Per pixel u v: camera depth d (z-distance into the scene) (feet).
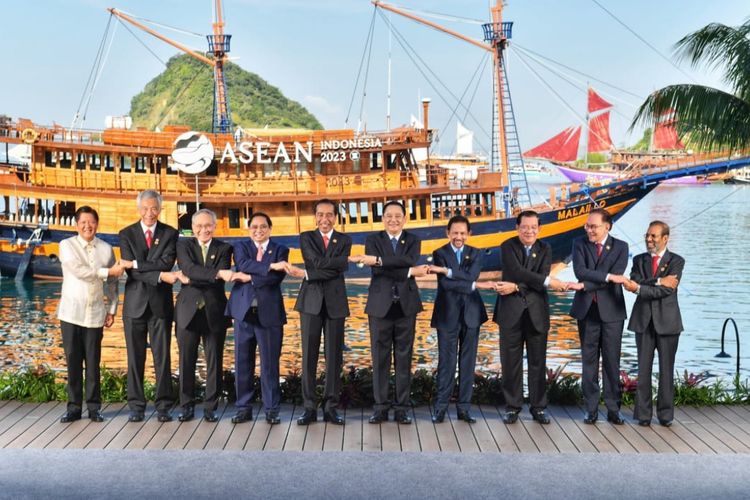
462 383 32.60
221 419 32.76
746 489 24.61
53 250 143.13
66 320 31.89
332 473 26.03
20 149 149.18
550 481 25.36
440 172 141.28
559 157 293.23
